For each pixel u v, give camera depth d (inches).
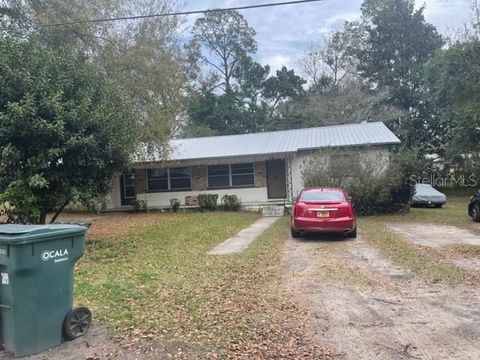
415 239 462.0
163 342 178.2
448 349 171.2
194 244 445.7
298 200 480.7
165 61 765.9
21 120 356.2
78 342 180.2
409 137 1430.9
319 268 323.3
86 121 394.6
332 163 736.3
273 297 246.8
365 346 175.8
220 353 168.1
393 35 1512.1
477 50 887.7
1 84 363.6
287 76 1845.5
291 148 827.4
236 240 481.7
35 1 621.0
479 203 601.0
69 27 625.6
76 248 184.7
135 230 571.2
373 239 458.0
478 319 205.6
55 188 407.8
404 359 162.9
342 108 1434.5
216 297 246.1
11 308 166.4
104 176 441.1
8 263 163.8
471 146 960.9
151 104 729.0
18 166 382.6
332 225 454.6
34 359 165.8
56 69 400.5
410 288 263.9
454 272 299.9
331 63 1664.6
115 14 701.3
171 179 911.7
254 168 879.1
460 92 928.9
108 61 674.8
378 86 1517.0
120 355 167.6
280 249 413.4
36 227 175.9
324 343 179.5
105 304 230.7
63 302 179.6
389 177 702.5
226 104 1742.1
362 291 259.1
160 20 790.5
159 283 278.5
